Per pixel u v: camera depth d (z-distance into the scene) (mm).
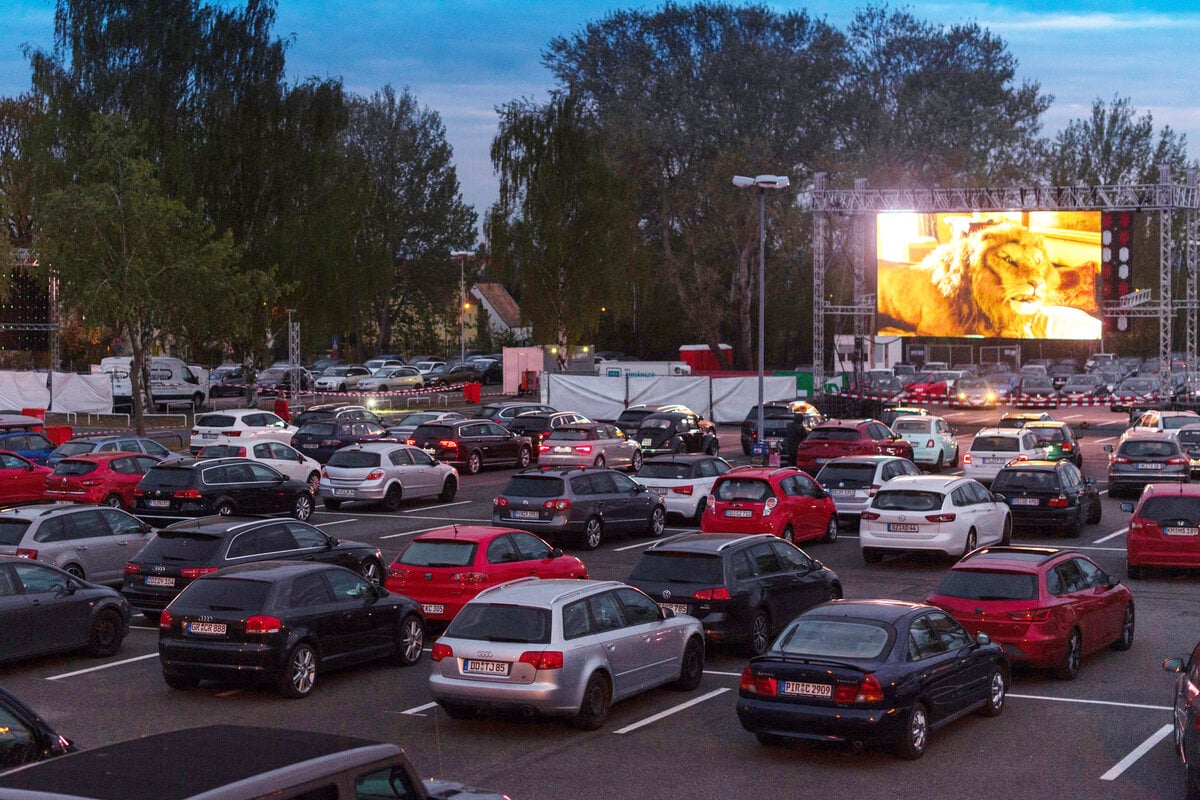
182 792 5285
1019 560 15305
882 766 11539
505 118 70688
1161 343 50281
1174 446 32562
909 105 86250
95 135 44062
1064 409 68312
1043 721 13164
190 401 63281
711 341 82938
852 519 27906
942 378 72938
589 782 11055
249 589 14242
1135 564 21547
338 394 68938
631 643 13406
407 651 16047
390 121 96312
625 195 71938
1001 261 52031
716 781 11086
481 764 11609
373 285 66125
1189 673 10531
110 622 16641
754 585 16234
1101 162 91688
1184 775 11203
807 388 60094
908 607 12609
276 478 27781
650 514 27062
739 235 80375
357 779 5840
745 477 24766
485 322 107250
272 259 58656
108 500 28734
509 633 12586
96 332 45219
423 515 30266
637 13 89500
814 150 83625
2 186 64250
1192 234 50000
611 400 57312
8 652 15203
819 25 88500
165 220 44094
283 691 14070
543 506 24719
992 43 92125
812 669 11484
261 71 59719
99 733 12758
